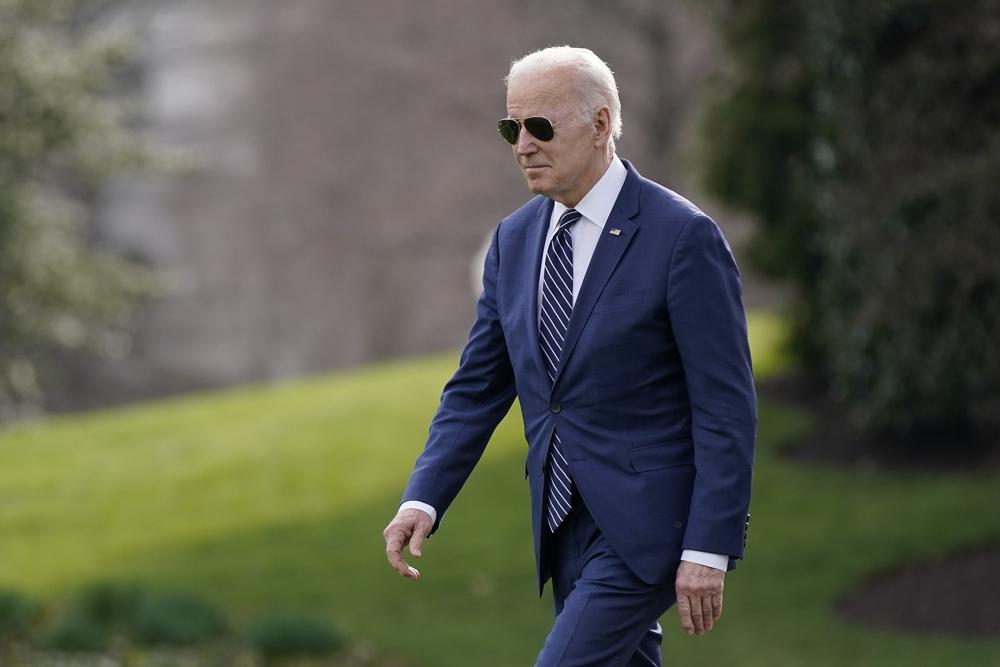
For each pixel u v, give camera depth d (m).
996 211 33.72
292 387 61.97
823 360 48.75
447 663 28.09
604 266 10.66
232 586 33.97
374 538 37.56
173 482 45.44
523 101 10.55
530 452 11.24
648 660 11.78
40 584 34.81
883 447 41.53
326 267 96.88
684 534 10.47
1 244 52.81
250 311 97.12
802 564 33.03
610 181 10.86
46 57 53.03
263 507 41.56
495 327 11.62
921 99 34.88
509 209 96.50
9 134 51.91
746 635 29.19
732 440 10.26
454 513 39.28
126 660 27.28
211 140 97.00
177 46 97.12
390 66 95.75
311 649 28.22
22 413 60.47
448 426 11.56
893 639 28.03
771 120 45.22
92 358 95.56
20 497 44.75
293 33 96.44
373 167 96.50
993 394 35.59
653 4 90.25
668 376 10.68
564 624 10.57
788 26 44.84
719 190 47.06
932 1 34.41
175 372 97.50
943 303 35.12
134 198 94.12
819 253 45.69
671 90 90.75
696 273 10.44
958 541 32.59
